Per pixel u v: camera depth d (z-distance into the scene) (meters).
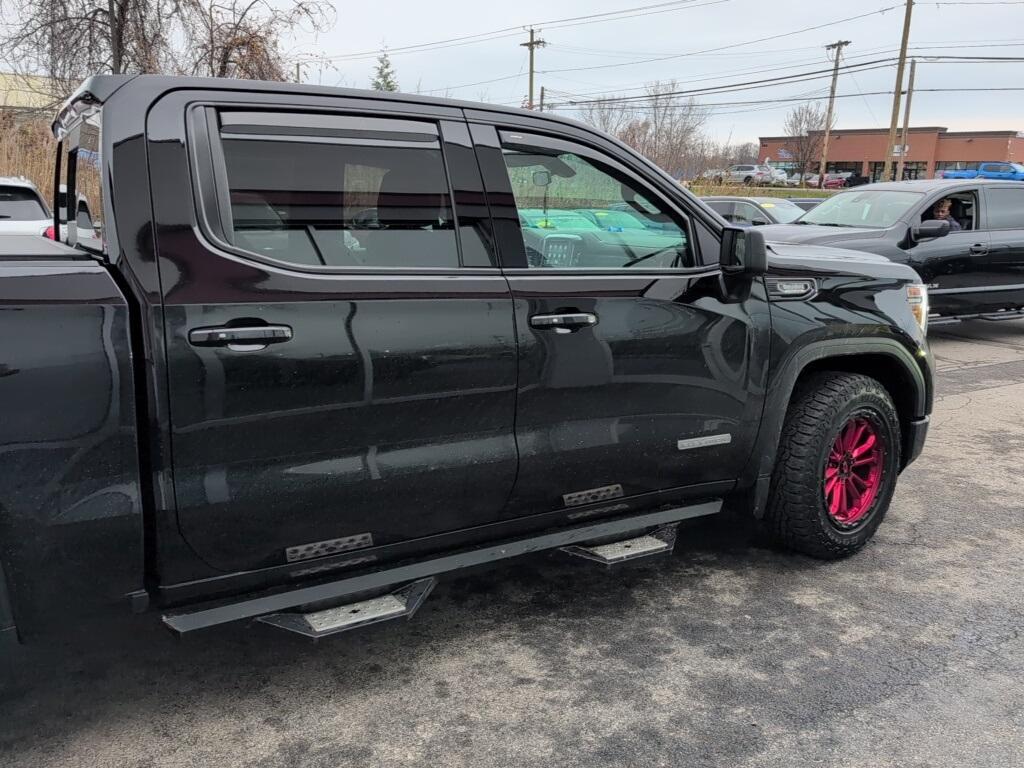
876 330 3.61
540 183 2.86
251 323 2.25
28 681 2.73
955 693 2.77
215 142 2.30
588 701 2.69
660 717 2.61
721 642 3.07
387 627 2.85
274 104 2.41
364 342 2.41
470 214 2.69
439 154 2.66
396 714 2.60
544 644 3.04
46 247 2.46
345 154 2.49
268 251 2.34
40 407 2.02
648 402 3.03
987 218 8.99
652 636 3.11
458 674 2.84
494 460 2.71
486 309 2.63
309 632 2.47
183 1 13.15
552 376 2.78
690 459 3.19
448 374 2.57
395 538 2.64
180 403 2.17
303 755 2.40
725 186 30.64
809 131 63.25
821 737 2.52
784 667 2.91
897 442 3.80
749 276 3.21
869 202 9.22
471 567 2.83
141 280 2.13
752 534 4.11
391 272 2.49
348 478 2.44
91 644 2.96
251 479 2.30
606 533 3.09
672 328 3.04
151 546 2.24
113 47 12.87
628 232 3.04
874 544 4.00
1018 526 4.26
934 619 3.27
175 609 2.37
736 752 2.45
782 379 3.38
